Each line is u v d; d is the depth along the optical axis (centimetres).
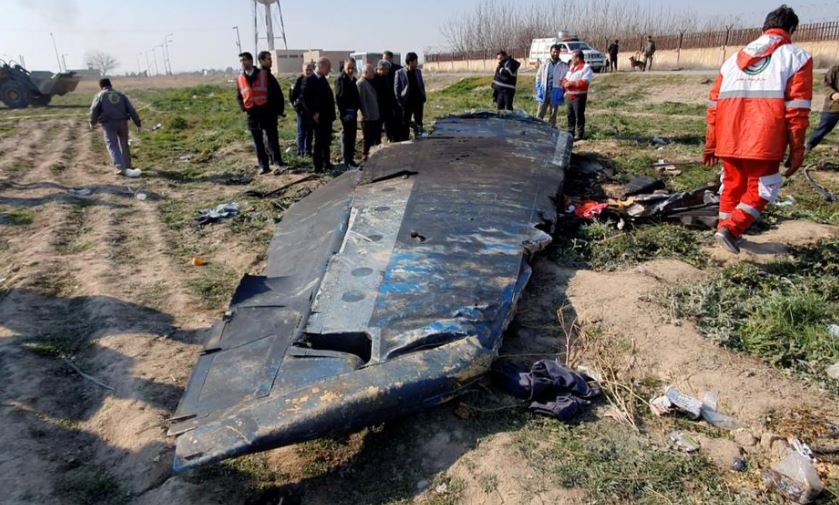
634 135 1077
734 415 297
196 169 991
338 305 353
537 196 505
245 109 873
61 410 349
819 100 1436
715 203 546
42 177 945
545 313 401
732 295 399
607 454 278
